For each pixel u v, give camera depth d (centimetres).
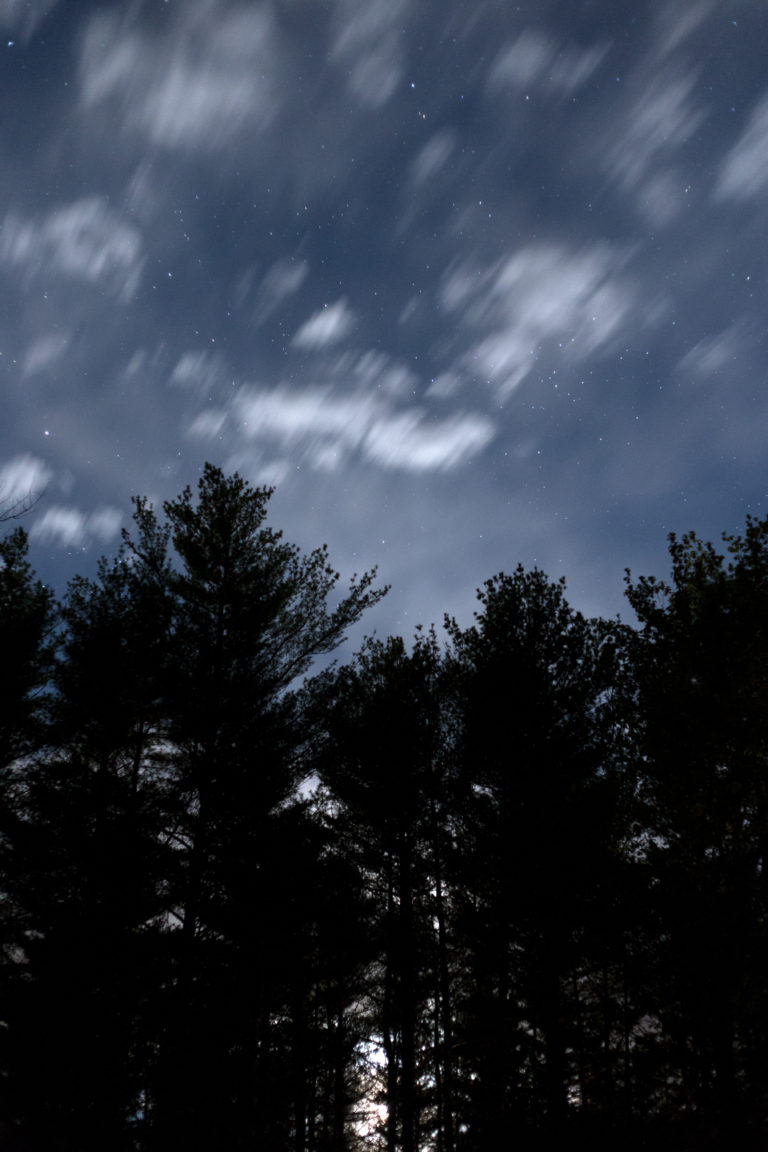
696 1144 952
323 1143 1488
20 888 1297
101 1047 1150
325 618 1430
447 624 1374
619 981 1219
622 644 1278
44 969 1192
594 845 1153
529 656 1273
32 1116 1124
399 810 1419
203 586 1423
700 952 1003
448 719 1455
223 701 1330
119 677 1384
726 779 1093
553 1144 1002
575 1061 1123
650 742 1163
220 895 1302
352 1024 1556
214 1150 1127
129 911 1234
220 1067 1190
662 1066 1133
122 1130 1123
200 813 1279
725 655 1127
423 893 1405
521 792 1192
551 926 1116
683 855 1109
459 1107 1228
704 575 1198
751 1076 944
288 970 1382
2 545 1549
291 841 1367
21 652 1406
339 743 1465
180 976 1193
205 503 1455
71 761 1401
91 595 1517
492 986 1283
